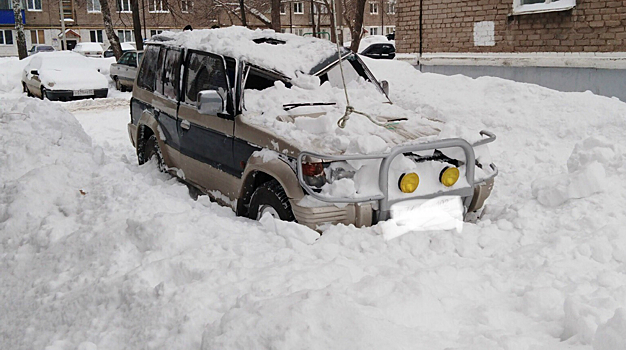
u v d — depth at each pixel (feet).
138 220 14.07
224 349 9.39
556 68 36.01
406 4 44.42
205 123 19.61
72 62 68.33
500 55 38.88
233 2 106.63
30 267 14.16
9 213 16.47
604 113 27.17
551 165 23.76
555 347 9.89
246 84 19.19
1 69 77.30
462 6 40.68
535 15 36.50
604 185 17.02
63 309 11.86
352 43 68.44
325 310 9.78
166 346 10.04
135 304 11.35
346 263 13.07
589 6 33.73
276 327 9.46
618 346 9.25
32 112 24.22
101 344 10.52
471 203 17.10
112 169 19.57
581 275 12.89
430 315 10.91
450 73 42.22
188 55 21.67
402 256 14.20
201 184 20.53
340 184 15.03
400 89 33.17
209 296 11.10
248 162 16.98
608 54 33.32
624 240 14.25
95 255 13.67
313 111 17.99
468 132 16.57
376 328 9.63
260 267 12.69
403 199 15.42
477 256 14.60
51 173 17.87
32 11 179.22
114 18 180.45
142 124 24.63
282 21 184.03
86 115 44.70
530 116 27.76
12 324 12.09
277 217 16.34
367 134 16.24
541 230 15.88
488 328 10.65
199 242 13.78
